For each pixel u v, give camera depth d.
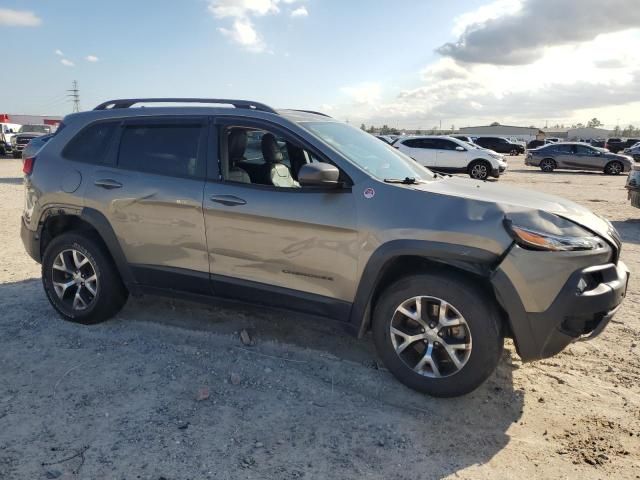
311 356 3.90
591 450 2.89
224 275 3.84
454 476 2.67
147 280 4.15
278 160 4.19
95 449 2.80
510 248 3.03
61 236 4.34
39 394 3.33
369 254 3.32
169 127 4.05
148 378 3.56
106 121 4.31
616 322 4.68
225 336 4.20
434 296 3.23
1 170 20.64
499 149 43.53
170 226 3.93
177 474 2.62
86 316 4.34
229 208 3.68
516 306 3.06
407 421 3.13
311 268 3.53
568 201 3.71
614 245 3.27
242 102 3.98
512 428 3.09
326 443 2.91
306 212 3.47
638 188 10.18
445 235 3.13
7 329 4.29
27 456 2.73
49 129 34.09
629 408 3.30
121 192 4.07
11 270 5.92
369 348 4.05
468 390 3.25
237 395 3.38
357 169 3.47
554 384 3.59
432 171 4.49
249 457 2.77
